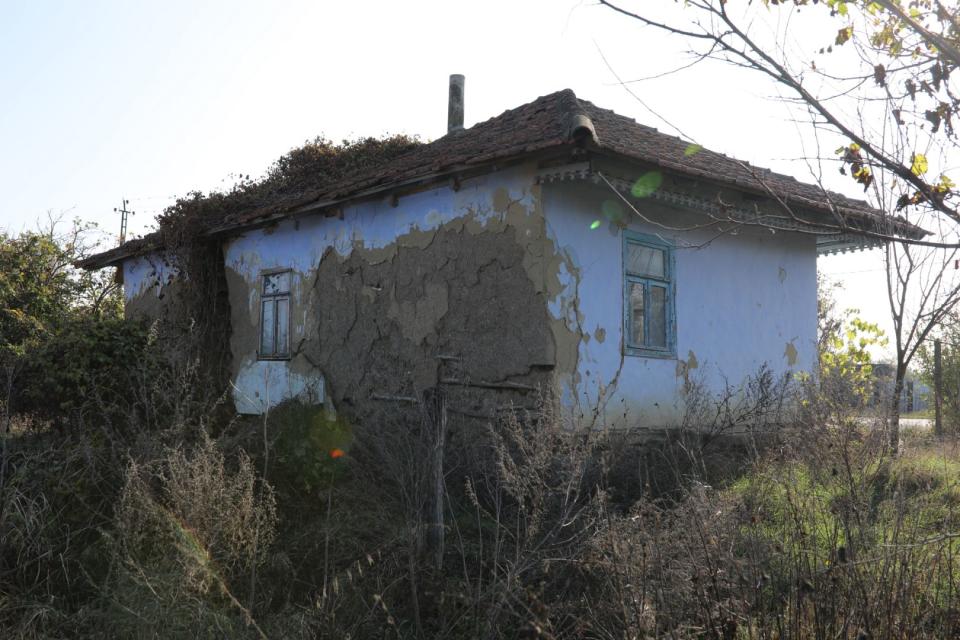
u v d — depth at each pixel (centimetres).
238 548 489
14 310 1357
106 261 1459
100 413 696
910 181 402
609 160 767
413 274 928
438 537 521
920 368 1598
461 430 769
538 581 457
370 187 934
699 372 953
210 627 430
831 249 1195
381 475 657
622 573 388
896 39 414
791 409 855
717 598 387
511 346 817
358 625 452
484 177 856
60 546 538
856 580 380
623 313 875
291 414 880
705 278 980
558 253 809
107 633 446
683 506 436
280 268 1135
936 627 378
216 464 556
